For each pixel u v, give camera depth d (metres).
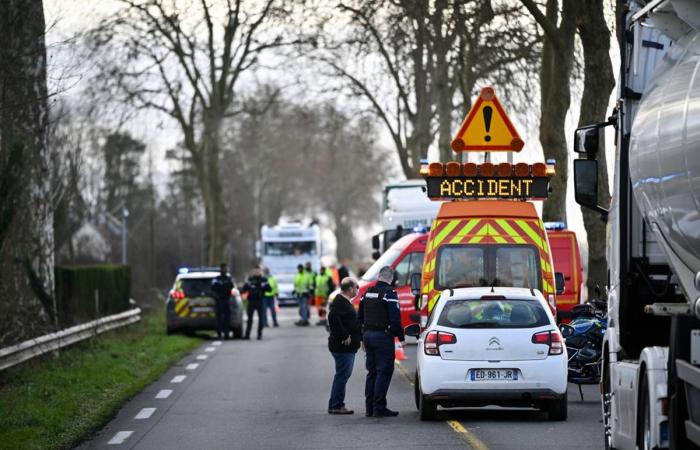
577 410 45.00
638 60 29.27
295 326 113.44
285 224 169.38
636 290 29.66
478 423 41.25
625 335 29.78
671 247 26.17
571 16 73.56
